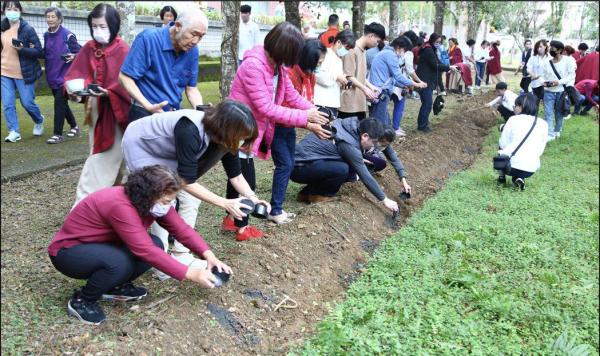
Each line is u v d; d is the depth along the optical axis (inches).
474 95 669.3
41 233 194.7
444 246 209.9
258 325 148.5
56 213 214.4
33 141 312.8
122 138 161.8
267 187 258.7
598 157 373.7
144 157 143.5
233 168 159.9
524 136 286.2
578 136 441.4
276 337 147.6
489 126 499.2
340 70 279.1
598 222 246.7
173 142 140.5
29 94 310.0
